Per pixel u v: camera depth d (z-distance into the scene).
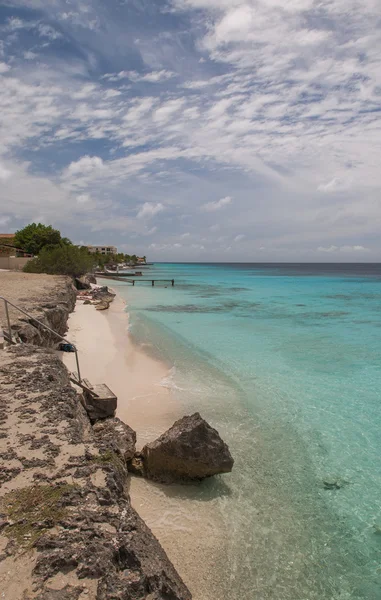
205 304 44.00
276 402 13.95
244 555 6.86
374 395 14.74
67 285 34.78
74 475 5.36
